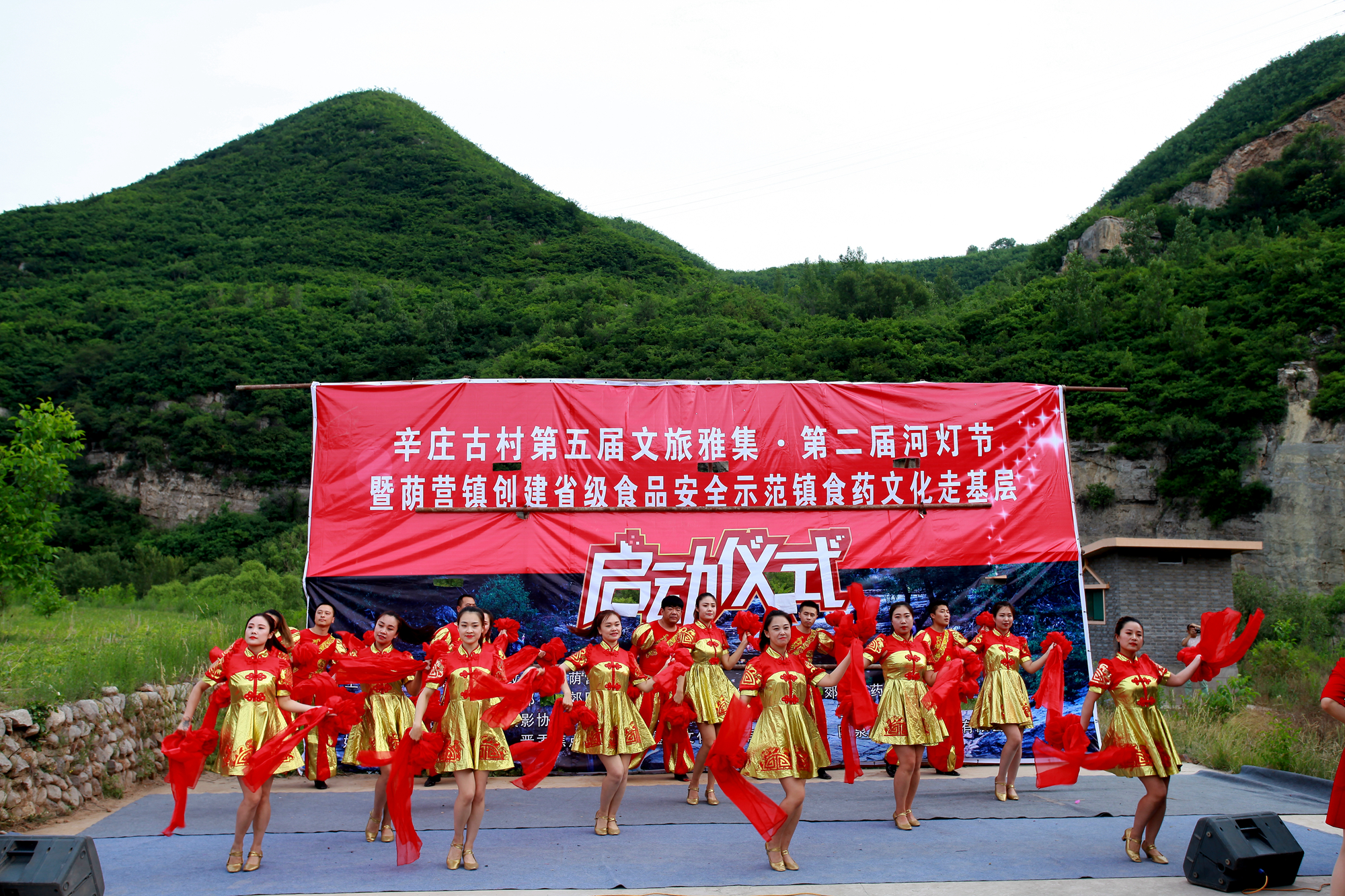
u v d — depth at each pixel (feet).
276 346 168.86
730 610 31.42
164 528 143.84
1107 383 118.52
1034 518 33.22
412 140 323.57
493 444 31.96
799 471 32.81
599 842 20.33
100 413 154.30
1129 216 180.45
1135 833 18.84
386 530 31.07
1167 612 58.85
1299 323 115.44
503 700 18.57
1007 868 18.17
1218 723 34.68
